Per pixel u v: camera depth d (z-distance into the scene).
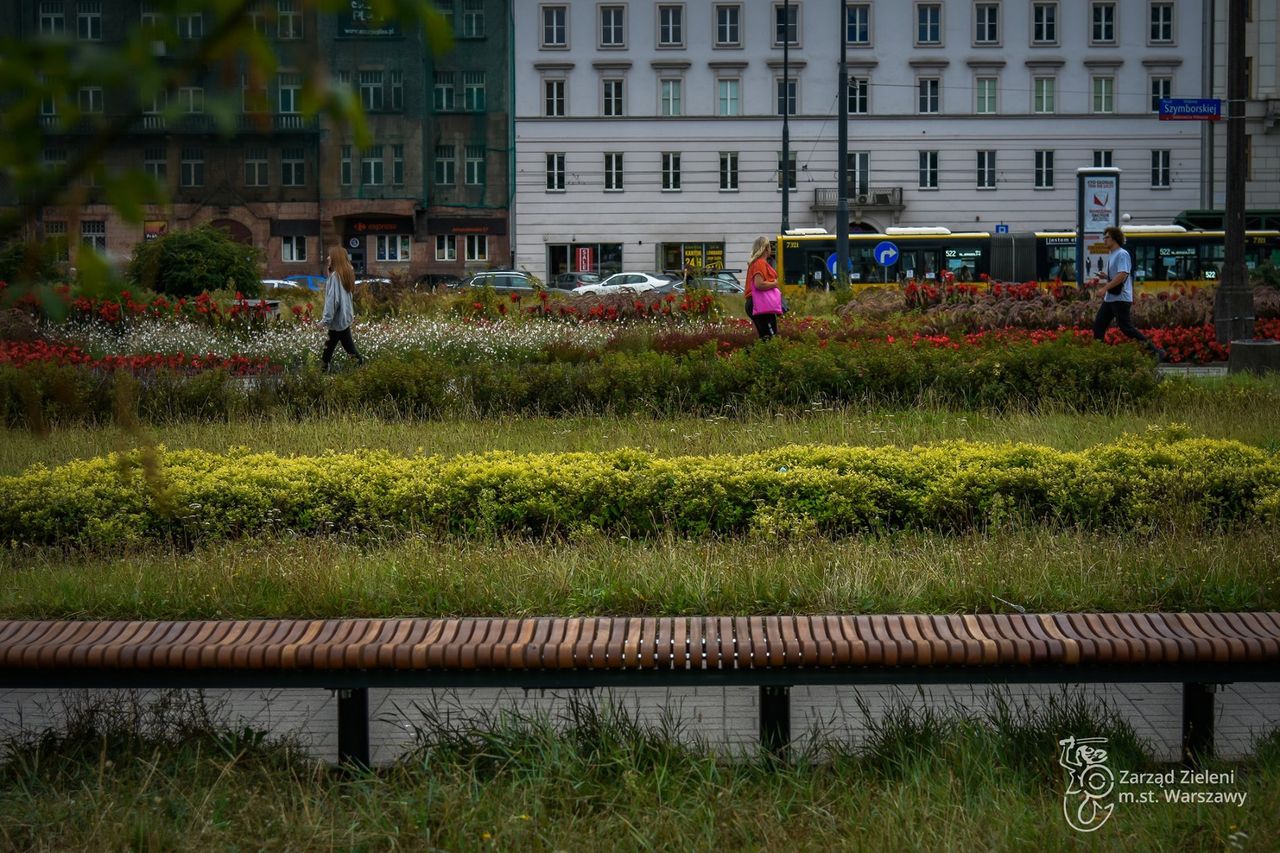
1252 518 8.41
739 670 5.21
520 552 7.80
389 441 12.81
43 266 1.82
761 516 8.59
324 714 6.04
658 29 64.12
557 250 64.94
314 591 6.79
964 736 5.29
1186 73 64.19
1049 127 64.31
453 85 63.53
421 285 34.69
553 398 15.33
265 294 38.22
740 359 15.45
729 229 64.81
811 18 64.12
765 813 4.62
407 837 4.52
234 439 13.09
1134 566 7.07
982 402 14.91
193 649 5.14
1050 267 49.81
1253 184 64.19
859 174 64.69
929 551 7.79
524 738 5.27
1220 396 14.73
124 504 8.75
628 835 4.49
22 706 6.01
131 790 4.94
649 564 7.25
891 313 28.72
